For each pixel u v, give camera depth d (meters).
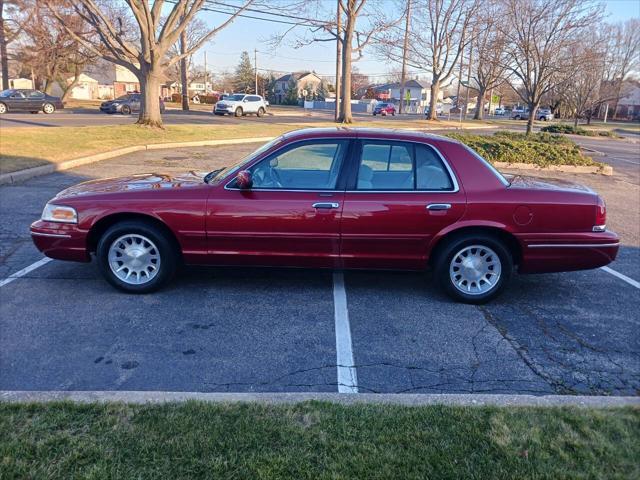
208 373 3.66
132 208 4.79
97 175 11.17
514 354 4.06
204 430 2.77
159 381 3.54
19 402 3.00
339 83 36.62
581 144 27.53
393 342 4.20
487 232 4.87
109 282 5.00
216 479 2.44
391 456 2.62
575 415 3.02
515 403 3.16
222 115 37.72
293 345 4.11
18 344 3.98
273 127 25.31
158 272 4.94
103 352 3.91
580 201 4.82
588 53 22.53
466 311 4.85
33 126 20.11
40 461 2.53
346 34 30.27
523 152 15.51
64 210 4.85
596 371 3.84
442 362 3.91
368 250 4.86
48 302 4.77
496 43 24.86
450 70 42.31
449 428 2.86
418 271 5.01
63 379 3.53
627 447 2.74
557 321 4.70
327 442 2.71
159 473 2.47
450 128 35.62
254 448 2.65
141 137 17.33
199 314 4.61
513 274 6.00
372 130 5.12
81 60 46.88
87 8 17.81
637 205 10.41
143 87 19.28
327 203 4.73
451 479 2.49
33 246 6.40
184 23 19.12
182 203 4.78
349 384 3.58
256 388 3.49
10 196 8.88
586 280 5.86
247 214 4.75
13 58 42.03
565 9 20.11
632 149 26.03
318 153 4.90
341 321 4.55
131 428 2.78
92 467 2.49
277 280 5.48
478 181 4.83
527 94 23.33
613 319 4.79
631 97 79.06
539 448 2.71
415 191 4.80
